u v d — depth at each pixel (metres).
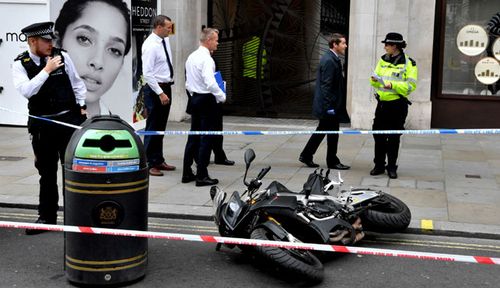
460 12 12.39
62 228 4.84
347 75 13.08
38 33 5.89
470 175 8.79
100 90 11.02
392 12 12.09
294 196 5.58
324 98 8.85
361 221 6.20
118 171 4.84
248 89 13.97
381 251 4.75
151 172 8.66
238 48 13.91
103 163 4.80
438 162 9.63
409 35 12.17
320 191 5.89
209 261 5.59
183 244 6.06
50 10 10.12
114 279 4.92
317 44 13.51
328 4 13.32
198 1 13.62
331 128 9.04
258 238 5.00
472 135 11.91
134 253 4.98
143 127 12.25
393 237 6.34
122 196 4.87
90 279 4.90
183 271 5.34
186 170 8.24
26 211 7.20
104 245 4.87
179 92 13.49
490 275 5.34
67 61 6.14
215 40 8.03
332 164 9.11
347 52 13.16
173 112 13.56
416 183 8.30
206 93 7.95
